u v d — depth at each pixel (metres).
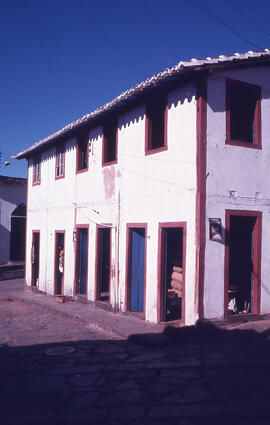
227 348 7.68
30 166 19.23
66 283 15.09
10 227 25.02
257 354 7.15
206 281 8.87
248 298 10.02
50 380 6.32
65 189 15.47
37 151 18.19
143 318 10.52
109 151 13.03
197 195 8.94
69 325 10.79
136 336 8.60
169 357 7.26
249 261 10.03
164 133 10.21
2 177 24.56
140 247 11.16
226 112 9.39
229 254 9.95
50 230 16.64
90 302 13.23
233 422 4.58
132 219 11.25
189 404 5.14
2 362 7.43
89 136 13.88
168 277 10.26
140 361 7.11
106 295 13.67
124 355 7.57
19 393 5.80
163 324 9.58
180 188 9.47
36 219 18.17
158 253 10.10
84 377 6.39
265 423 4.52
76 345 8.49
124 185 11.70
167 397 5.41
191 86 9.28
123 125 11.86
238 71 9.63
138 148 11.12
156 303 10.06
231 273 10.01
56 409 5.20
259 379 5.86
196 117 9.10
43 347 8.43
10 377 6.54
